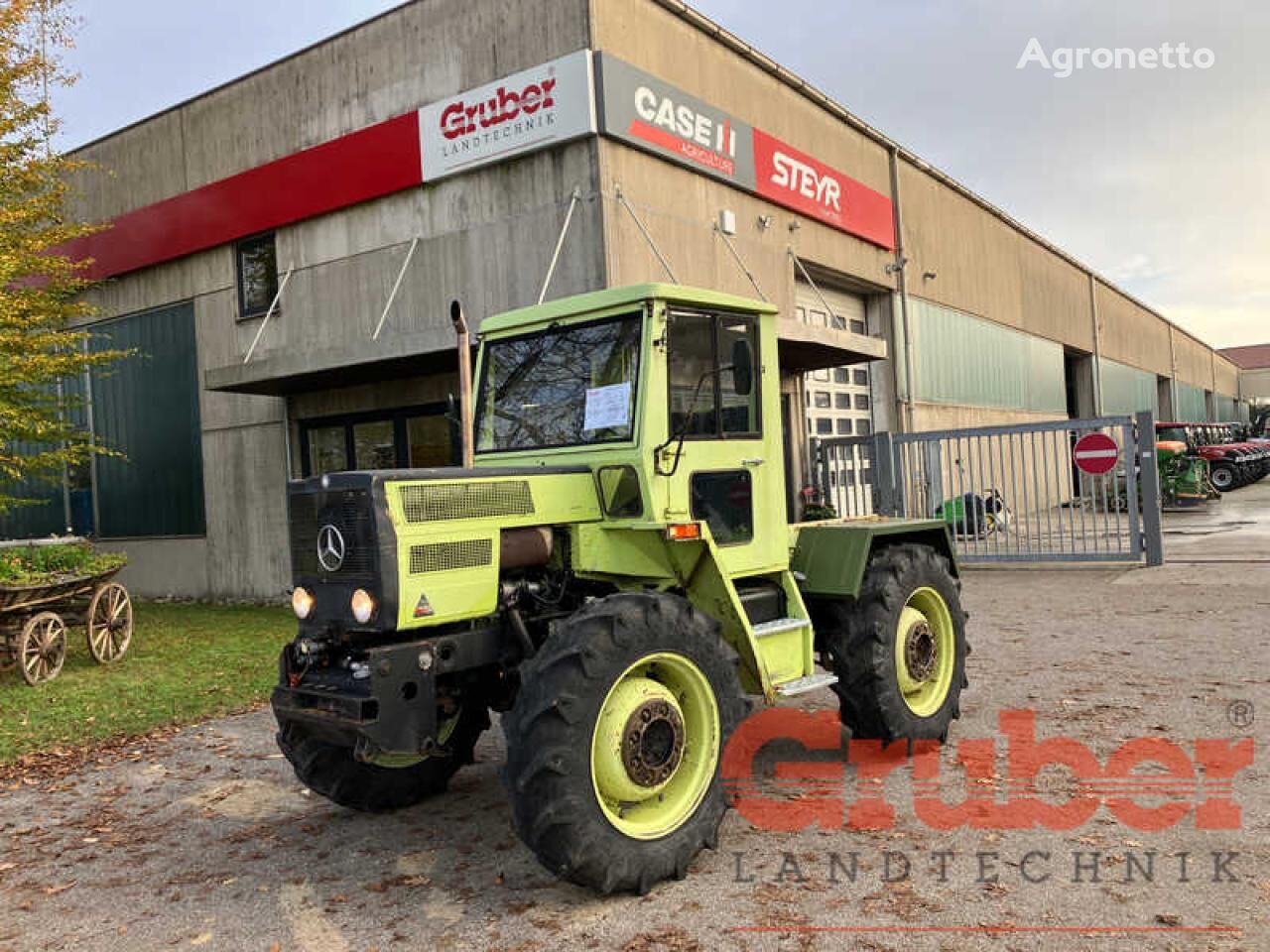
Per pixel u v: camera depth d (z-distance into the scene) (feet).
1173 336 156.25
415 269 40.45
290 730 14.89
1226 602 30.37
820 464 50.65
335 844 15.06
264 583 47.09
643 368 14.43
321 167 42.75
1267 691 19.83
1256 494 84.74
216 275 48.26
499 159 37.32
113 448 53.42
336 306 43.09
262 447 47.01
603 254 35.27
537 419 15.84
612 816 12.30
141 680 28.17
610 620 12.45
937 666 18.34
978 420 71.87
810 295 52.85
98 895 13.66
